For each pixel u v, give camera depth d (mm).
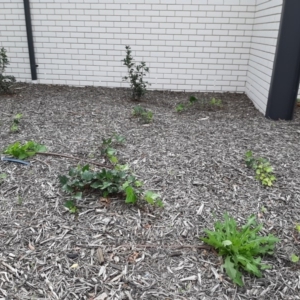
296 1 3412
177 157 2727
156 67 5492
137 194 2070
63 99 4797
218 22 5090
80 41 5496
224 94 5387
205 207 2025
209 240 1617
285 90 3758
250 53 5133
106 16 5270
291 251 1659
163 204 2037
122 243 1692
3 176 2316
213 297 1381
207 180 2352
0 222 1841
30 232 1760
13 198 2074
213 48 5258
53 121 3699
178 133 3342
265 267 1487
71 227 1807
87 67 5664
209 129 3486
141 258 1592
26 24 5422
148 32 5289
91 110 4191
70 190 2047
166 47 5344
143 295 1381
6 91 5055
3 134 3242
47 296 1364
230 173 2459
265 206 2053
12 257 1576
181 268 1533
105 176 2096
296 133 3387
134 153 2801
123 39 5387
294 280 1478
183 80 5523
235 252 1527
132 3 5133
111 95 5137
